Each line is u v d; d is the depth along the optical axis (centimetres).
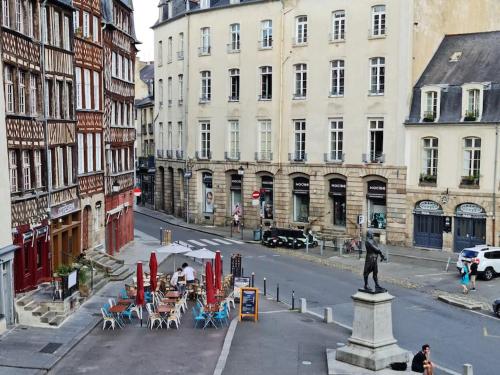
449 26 4666
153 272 2617
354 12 4553
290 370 1920
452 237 4134
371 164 4472
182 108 5838
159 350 2086
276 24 4966
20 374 1812
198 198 5597
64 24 2972
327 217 4778
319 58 4741
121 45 4125
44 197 2688
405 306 2794
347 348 1978
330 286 3164
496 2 5025
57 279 2419
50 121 2783
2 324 2166
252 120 5141
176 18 5838
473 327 2477
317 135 4772
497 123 3894
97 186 3503
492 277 3388
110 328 2317
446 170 4134
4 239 2242
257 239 4650
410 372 1881
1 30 2286
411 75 4362
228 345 2138
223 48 5319
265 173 5094
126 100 4266
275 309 2688
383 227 4525
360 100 4534
